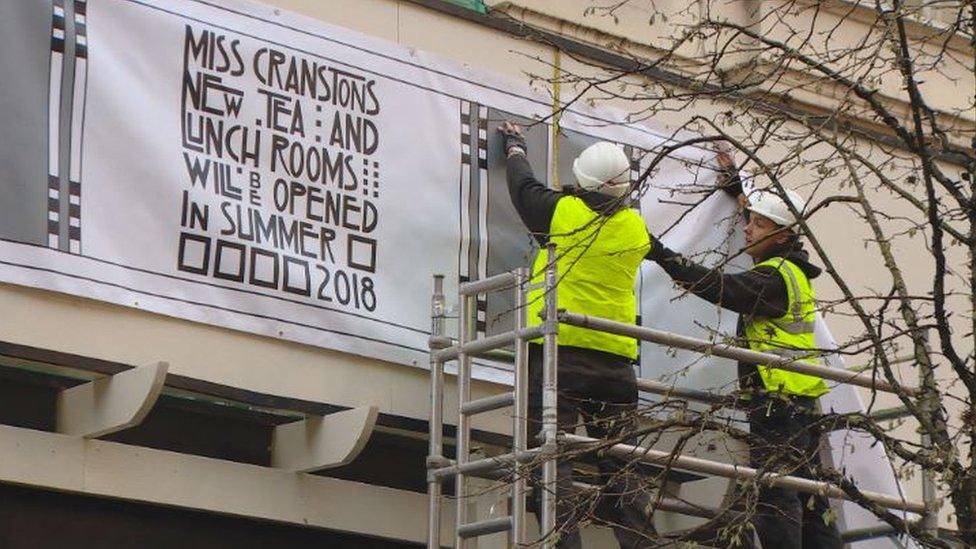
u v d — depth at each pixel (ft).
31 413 31.07
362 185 33.99
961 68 46.26
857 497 29.58
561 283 33.14
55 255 30.17
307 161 33.40
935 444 29.09
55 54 30.83
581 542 33.40
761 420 34.94
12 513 30.09
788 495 34.88
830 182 42.55
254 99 32.96
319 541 33.58
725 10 41.83
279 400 32.32
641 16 40.06
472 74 36.01
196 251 31.76
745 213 38.04
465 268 35.06
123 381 30.25
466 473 31.91
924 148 28.89
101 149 31.04
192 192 31.89
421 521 33.83
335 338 33.09
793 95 41.37
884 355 28.63
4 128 30.09
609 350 33.06
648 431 28.99
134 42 31.78
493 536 33.58
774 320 34.58
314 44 33.91
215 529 32.35
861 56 42.83
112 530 31.12
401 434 34.45
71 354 30.25
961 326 44.50
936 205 28.89
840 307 41.83
